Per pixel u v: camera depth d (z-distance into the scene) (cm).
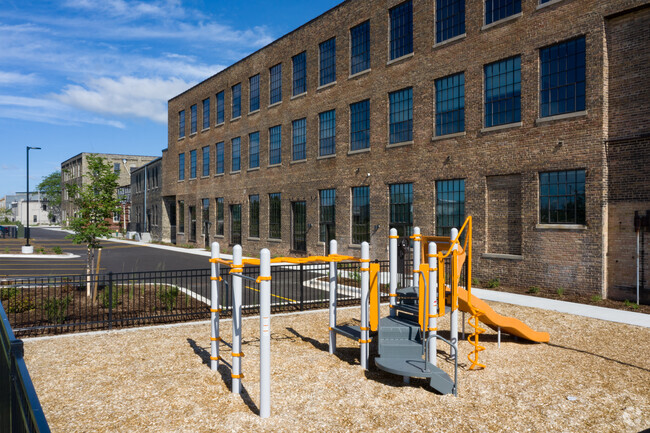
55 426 632
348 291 1827
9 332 375
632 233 1588
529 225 1861
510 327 1026
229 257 3394
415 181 2352
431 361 854
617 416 679
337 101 2875
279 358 955
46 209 14038
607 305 1548
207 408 698
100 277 2250
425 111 2309
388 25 2536
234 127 3991
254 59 3700
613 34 1659
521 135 1897
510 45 1948
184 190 4881
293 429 631
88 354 973
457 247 921
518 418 671
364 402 726
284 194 3369
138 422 648
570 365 914
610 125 1658
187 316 1352
